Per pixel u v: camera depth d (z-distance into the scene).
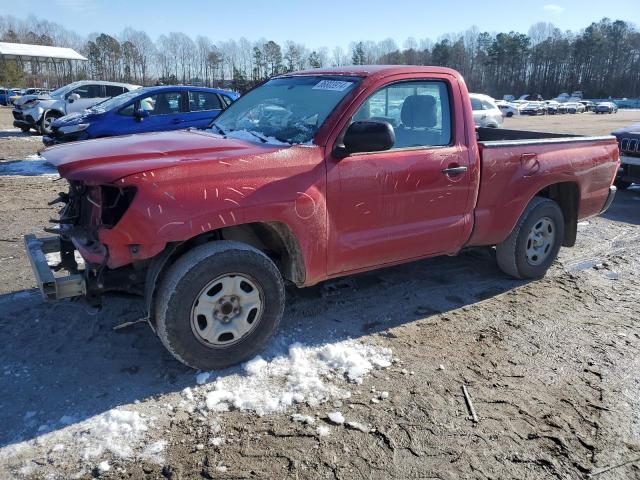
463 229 4.34
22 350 3.59
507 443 2.82
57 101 17.95
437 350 3.76
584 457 2.74
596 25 107.62
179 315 3.12
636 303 4.71
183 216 3.01
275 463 2.61
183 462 2.60
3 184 9.34
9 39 88.25
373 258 3.90
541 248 5.09
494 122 18.72
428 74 4.10
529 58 108.62
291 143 3.62
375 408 3.06
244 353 3.42
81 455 2.62
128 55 86.50
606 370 3.58
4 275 4.89
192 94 11.57
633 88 105.94
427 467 2.63
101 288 3.19
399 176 3.81
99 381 3.26
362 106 3.72
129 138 3.91
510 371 3.53
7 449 2.65
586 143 5.21
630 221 7.74
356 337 3.90
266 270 3.37
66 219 3.54
